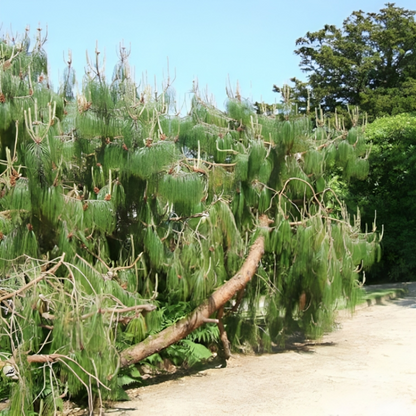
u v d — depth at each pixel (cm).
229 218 654
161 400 546
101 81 549
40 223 499
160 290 682
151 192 584
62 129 583
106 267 559
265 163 702
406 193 1558
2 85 499
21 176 477
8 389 467
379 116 2641
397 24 3153
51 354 434
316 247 698
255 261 689
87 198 595
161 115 670
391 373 617
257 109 804
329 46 3116
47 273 432
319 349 766
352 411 491
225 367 682
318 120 845
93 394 501
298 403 518
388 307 1153
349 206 1512
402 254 1605
